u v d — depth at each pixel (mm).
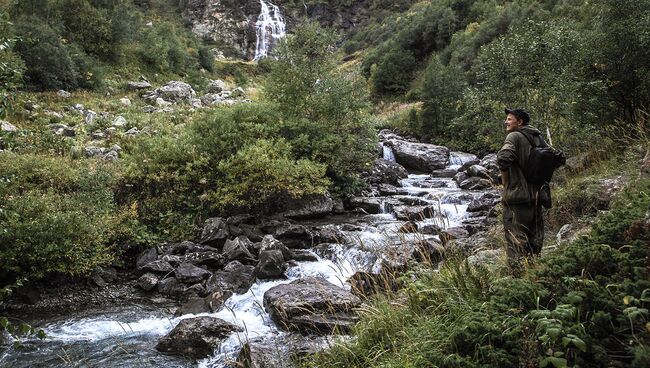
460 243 6324
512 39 10438
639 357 2039
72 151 12922
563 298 2514
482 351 2568
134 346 5730
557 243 4609
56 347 5754
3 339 5867
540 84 9609
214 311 6637
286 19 75250
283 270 7820
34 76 22844
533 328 2549
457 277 3902
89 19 30484
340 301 5656
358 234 9086
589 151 8281
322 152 12438
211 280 7559
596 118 8750
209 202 10406
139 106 23406
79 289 7656
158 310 6969
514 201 4270
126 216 9352
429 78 23703
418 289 4109
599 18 8688
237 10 72750
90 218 8398
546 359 2207
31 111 18438
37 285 7473
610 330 2385
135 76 31594
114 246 8750
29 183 9461
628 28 7910
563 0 28125
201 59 46281
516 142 4332
